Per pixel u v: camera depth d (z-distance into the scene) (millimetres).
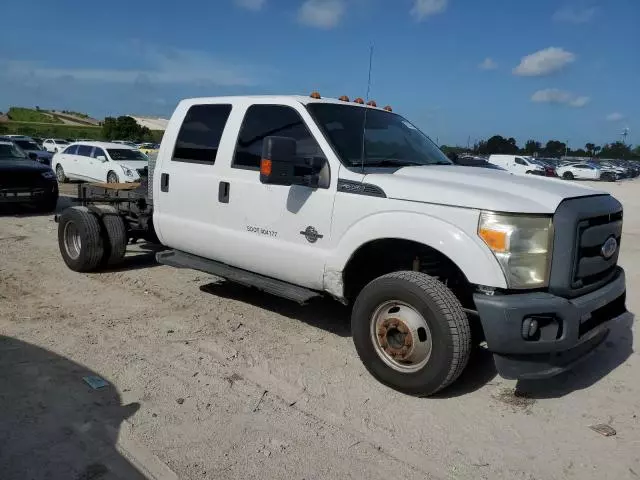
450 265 4402
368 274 4746
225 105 5469
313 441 3453
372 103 5777
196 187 5551
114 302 6016
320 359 4676
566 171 45312
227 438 3441
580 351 4043
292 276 4836
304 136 4738
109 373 4242
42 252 8367
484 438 3564
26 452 3197
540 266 3688
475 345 4586
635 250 10180
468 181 4195
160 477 3039
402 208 4031
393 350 4070
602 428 3713
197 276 7160
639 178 52281
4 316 5418
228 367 4449
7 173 11625
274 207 4852
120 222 7180
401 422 3715
